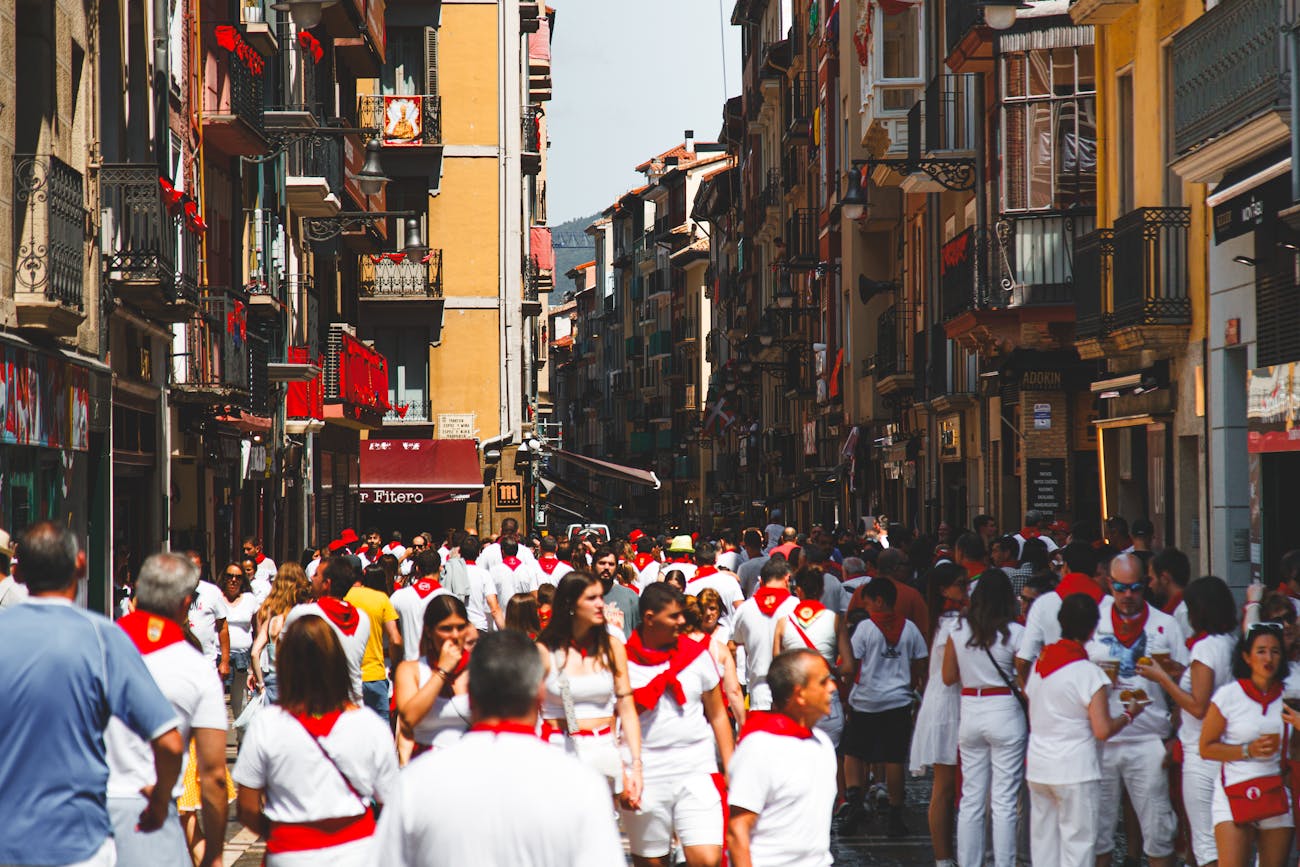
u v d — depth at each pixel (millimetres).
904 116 69250
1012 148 49656
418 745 17844
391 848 9492
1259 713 18172
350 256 90500
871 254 87312
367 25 81312
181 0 50906
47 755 12727
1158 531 41219
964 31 53656
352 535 50531
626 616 33312
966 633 21641
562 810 9391
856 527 86938
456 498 98938
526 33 116562
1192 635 23469
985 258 50656
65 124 38531
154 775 14719
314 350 74375
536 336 131125
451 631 17672
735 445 164375
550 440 133750
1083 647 19844
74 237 37156
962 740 21703
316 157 69750
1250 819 18219
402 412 101688
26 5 36750
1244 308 35188
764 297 138500
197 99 53750
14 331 35312
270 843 14406
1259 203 33250
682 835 17938
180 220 46375
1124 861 23188
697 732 18609
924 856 24391
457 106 102562
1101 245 41625
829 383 97500
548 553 47875
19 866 12602
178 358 51688
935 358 64938
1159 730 21312
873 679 26156
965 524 63156
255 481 65938
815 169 107812
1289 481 33969
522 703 9773
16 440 34531
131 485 47656
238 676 39062
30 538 13188
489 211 102438
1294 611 19594
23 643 12820
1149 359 41250
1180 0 38875
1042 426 50656
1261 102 32000
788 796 14508
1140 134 42031
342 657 14555
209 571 55312
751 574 39719
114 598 43594
